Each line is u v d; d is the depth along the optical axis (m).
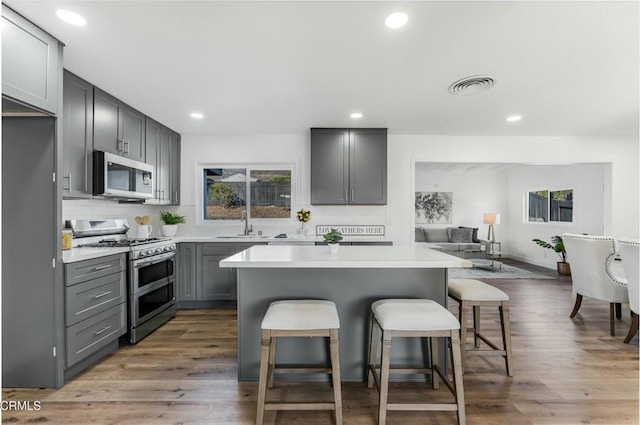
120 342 2.73
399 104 3.14
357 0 1.59
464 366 2.32
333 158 4.04
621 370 2.26
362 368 2.12
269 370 1.92
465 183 8.04
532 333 2.96
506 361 2.19
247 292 2.12
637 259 2.54
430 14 1.70
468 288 2.22
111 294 2.50
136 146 3.28
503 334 2.19
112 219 3.35
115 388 2.03
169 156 4.05
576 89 2.76
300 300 1.97
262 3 1.61
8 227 1.99
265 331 1.64
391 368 2.06
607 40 1.95
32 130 1.96
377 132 4.05
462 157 4.44
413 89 2.75
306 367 2.11
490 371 2.25
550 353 2.53
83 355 2.21
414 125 3.91
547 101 3.05
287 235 4.25
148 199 3.58
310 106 3.20
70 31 1.85
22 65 1.71
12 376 2.00
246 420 1.73
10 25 1.65
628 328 3.08
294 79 2.54
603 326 3.14
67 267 2.06
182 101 3.04
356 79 2.55
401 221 4.41
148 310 2.97
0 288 1.92
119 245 2.78
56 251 1.97
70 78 2.38
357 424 1.69
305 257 2.02
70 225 2.78
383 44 2.01
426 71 2.40
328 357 2.12
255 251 2.34
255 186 4.47
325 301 1.94
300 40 1.96
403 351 2.13
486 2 1.60
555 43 1.99
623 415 1.77
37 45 1.80
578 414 1.78
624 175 4.43
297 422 1.71
